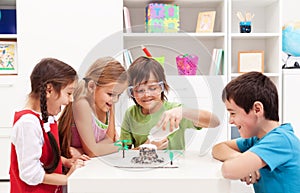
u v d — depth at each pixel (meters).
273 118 1.17
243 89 1.14
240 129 1.18
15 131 1.23
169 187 0.97
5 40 2.71
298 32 2.72
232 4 2.88
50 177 1.20
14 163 1.29
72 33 2.56
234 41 2.98
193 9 2.98
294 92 2.69
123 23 2.67
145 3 2.79
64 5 2.55
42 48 2.55
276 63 2.75
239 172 1.00
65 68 1.29
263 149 1.07
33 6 2.53
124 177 0.98
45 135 1.28
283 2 2.98
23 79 2.54
